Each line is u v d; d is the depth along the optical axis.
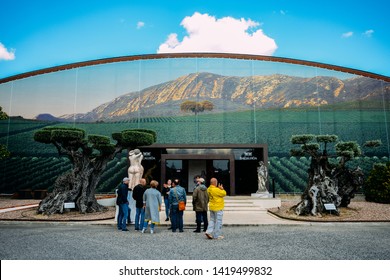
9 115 24.89
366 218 12.69
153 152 23.88
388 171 19.45
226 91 25.16
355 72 25.42
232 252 7.01
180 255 6.71
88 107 25.08
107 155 15.28
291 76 25.41
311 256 6.68
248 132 24.38
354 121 24.56
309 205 13.55
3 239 8.48
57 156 24.22
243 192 23.33
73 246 7.58
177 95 25.11
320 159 14.32
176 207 9.79
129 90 25.31
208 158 22.62
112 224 11.49
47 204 13.69
